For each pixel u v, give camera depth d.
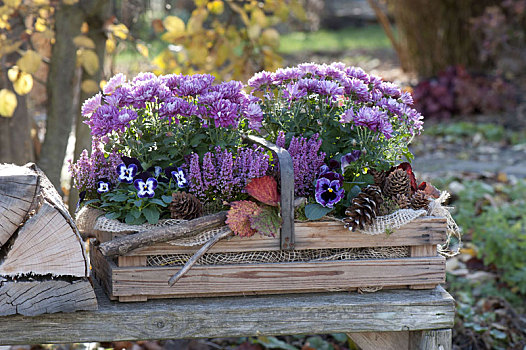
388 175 1.87
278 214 1.71
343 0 19.11
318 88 1.86
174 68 3.62
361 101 1.93
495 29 8.67
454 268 3.76
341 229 1.74
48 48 3.44
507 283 3.57
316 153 1.85
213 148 1.85
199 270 1.70
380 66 11.62
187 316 1.68
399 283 1.80
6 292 1.55
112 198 1.68
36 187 1.51
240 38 3.60
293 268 1.74
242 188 1.79
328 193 1.73
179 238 1.67
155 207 1.69
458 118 7.98
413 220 1.77
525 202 4.47
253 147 1.92
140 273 1.67
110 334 1.66
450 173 5.35
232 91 1.84
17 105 3.05
